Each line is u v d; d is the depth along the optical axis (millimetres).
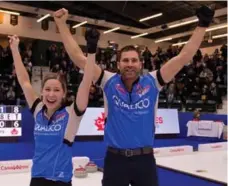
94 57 1900
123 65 2066
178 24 16375
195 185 4289
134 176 2059
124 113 2049
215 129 9008
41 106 2109
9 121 6984
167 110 9328
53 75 2129
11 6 15047
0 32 16312
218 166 5207
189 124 9359
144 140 2053
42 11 15844
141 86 2078
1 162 4328
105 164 2123
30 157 5547
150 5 15297
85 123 7660
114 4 15039
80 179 4203
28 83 2277
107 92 2115
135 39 20625
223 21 15883
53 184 1923
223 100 13383
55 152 1956
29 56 14766
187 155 6281
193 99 13242
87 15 17062
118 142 2057
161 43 21891
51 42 17297
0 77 12438
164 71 2094
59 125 1981
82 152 6242
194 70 14258
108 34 19375
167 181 4477
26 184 3873
